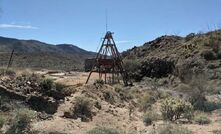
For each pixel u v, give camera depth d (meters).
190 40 68.62
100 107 18.14
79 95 17.77
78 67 76.44
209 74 42.91
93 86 21.70
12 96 14.62
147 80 54.62
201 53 52.69
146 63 63.81
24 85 15.94
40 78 17.42
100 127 13.23
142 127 16.05
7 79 16.02
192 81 36.66
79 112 15.94
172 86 47.31
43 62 78.69
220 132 14.38
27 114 12.04
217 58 50.62
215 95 30.61
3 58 59.00
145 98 25.38
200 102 23.31
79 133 12.92
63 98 16.70
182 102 18.48
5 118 12.08
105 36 33.97
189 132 13.88
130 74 61.56
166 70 59.00
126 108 21.27
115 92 23.80
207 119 17.39
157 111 20.36
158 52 73.94
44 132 12.15
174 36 83.06
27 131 11.68
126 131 14.70
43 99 15.24
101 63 33.91
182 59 55.81
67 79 25.38
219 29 63.50
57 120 13.89
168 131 13.77
